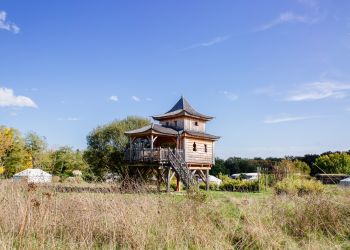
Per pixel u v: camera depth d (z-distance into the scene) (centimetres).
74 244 673
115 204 829
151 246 703
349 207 935
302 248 738
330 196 1043
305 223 873
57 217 774
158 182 2594
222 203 1041
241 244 749
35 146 3303
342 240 798
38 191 884
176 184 2969
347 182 1734
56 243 677
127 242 712
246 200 1012
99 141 4003
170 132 2886
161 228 779
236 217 905
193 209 880
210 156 3250
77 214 791
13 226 674
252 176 5259
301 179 2153
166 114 3331
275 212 945
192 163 3016
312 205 951
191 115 3158
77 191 954
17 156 2694
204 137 3127
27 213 695
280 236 802
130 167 2761
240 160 7138
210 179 3634
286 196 1201
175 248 695
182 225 791
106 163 3841
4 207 766
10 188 870
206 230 782
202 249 705
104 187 1020
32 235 700
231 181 3119
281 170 3120
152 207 865
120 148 3966
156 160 2583
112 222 765
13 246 638
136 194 984
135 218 780
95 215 800
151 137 2720
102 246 709
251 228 792
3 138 3728
